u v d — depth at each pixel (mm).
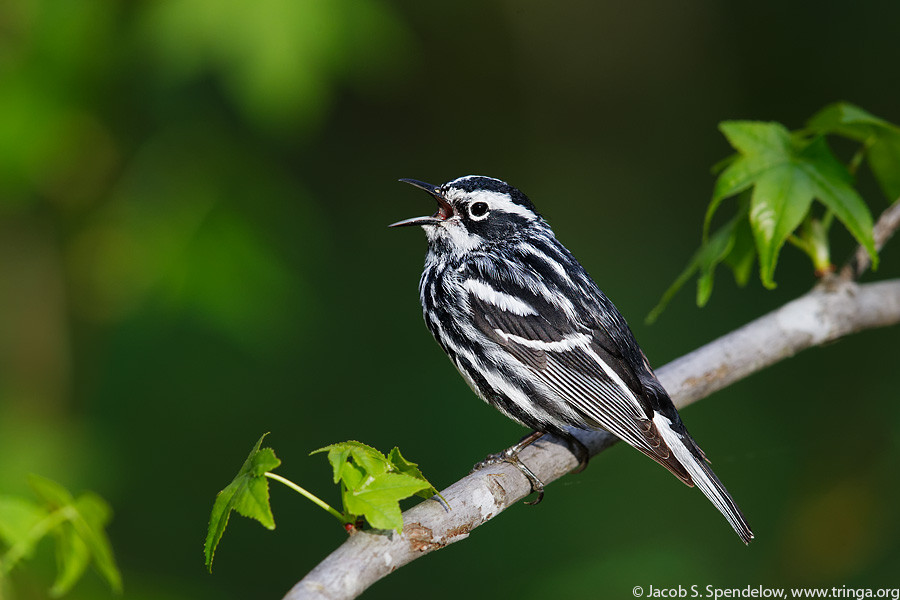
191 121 11609
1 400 12109
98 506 4902
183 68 10242
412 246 17562
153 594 8555
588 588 11234
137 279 11203
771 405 13625
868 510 11898
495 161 19750
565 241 17859
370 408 14094
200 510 13016
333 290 16438
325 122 19406
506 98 20297
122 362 13102
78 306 12945
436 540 5535
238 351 14312
